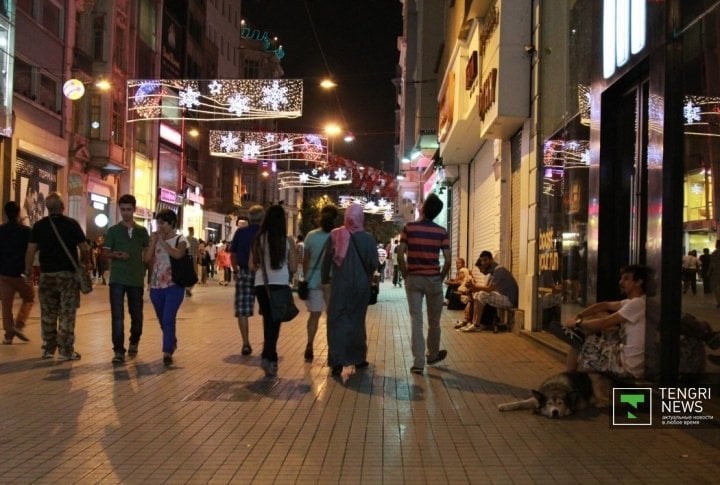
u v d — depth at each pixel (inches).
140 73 1408.7
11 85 857.5
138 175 1423.5
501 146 532.1
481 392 270.8
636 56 264.7
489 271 486.9
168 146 1601.9
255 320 522.9
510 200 528.4
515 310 455.5
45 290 330.0
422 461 184.9
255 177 2434.8
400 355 365.4
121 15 1279.5
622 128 307.9
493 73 461.7
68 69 1074.1
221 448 194.1
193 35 1827.0
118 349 323.6
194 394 261.1
